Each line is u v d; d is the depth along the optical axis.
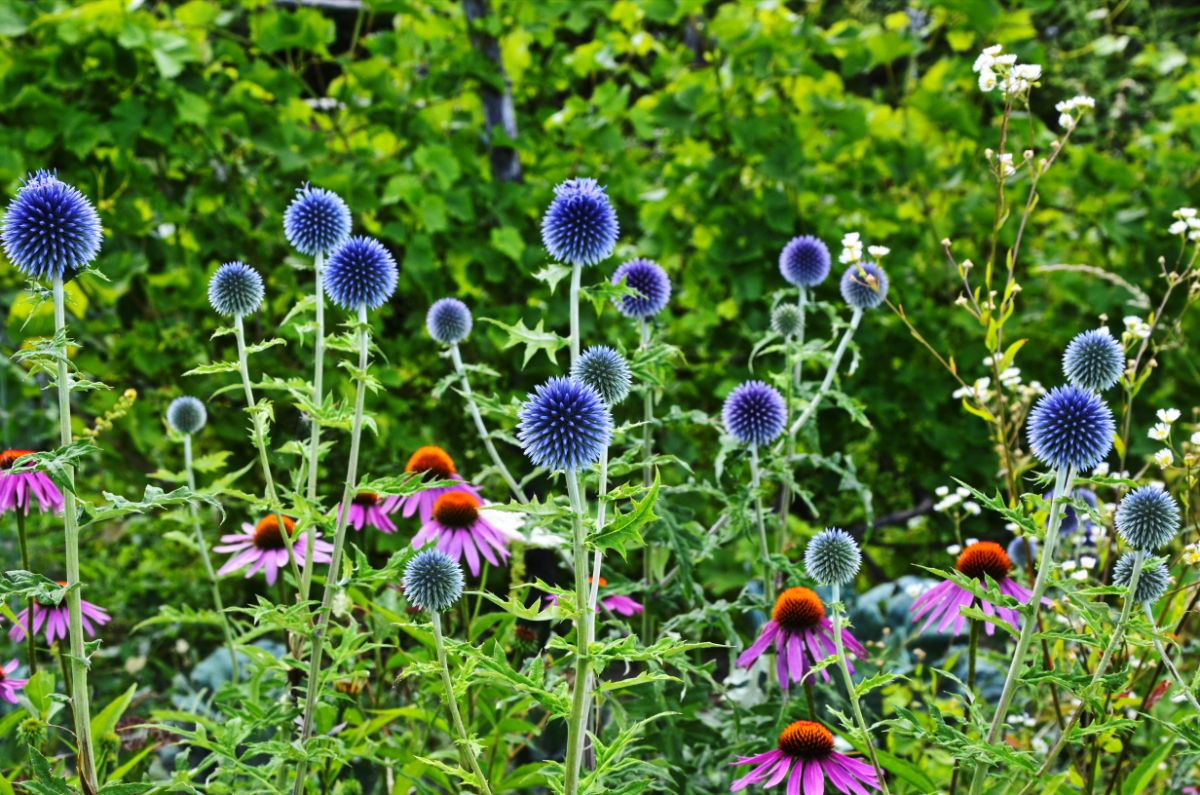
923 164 2.69
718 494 1.84
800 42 2.59
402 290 2.52
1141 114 3.21
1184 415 2.64
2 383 2.56
